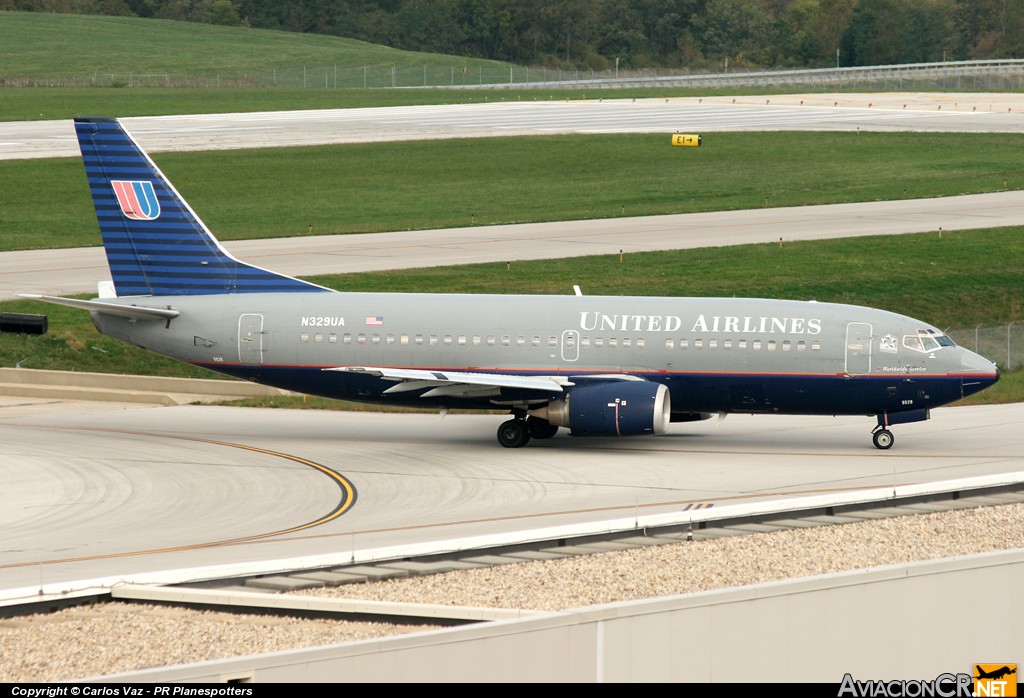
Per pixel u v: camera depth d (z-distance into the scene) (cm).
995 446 17475
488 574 11019
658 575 11006
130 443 17638
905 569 8669
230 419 19825
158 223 18262
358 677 7231
